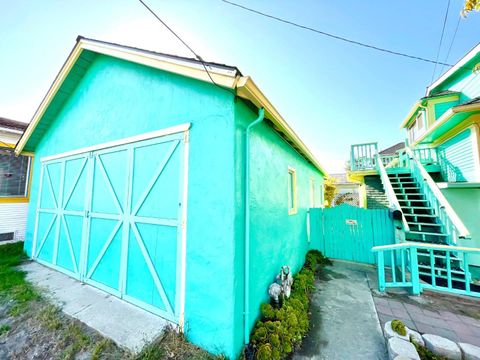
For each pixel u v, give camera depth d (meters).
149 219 2.90
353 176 9.47
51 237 4.68
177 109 2.81
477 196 5.05
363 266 5.60
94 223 3.71
